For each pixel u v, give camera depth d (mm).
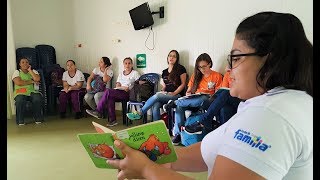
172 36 4617
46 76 5320
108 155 847
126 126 4484
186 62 4484
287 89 674
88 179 2510
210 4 4074
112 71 5355
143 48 5047
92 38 5781
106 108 4777
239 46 706
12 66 5133
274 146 588
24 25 5703
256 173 583
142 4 4703
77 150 3297
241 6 3752
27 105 4699
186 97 3477
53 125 4531
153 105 3986
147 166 755
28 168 2773
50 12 5891
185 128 3172
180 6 4445
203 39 4223
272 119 610
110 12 5434
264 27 663
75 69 5328
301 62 665
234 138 630
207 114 3098
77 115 5012
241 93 734
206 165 948
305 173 627
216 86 3803
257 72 686
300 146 606
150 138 806
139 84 4496
